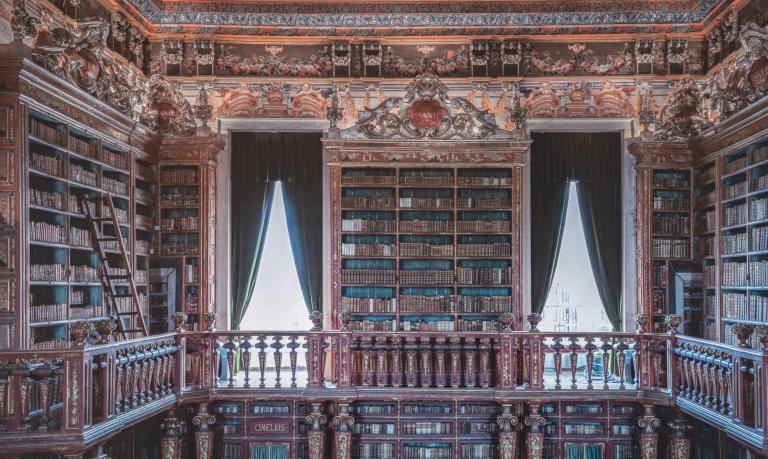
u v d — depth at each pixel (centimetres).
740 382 832
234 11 1359
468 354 1171
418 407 1244
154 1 1316
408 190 1372
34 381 829
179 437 1174
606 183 1397
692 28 1355
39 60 923
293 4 1357
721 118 1170
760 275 1057
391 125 1344
